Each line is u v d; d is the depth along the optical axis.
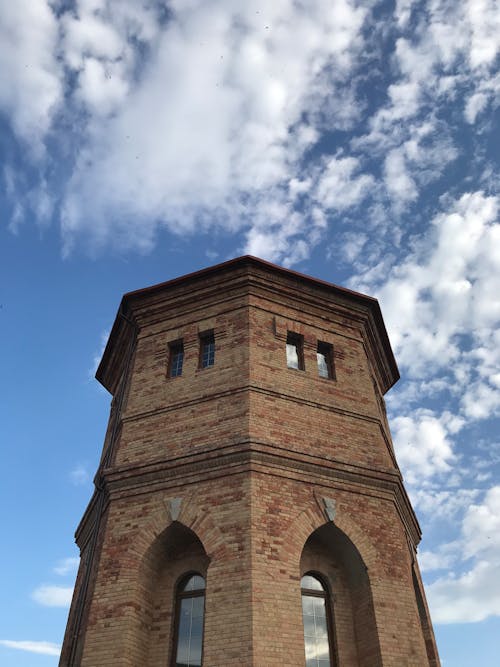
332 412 14.09
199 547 12.59
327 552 12.96
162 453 13.13
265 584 10.77
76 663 11.50
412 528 15.70
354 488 13.09
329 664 11.64
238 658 9.98
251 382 13.38
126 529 12.39
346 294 16.31
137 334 16.17
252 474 11.98
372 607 11.79
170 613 11.98
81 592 12.80
